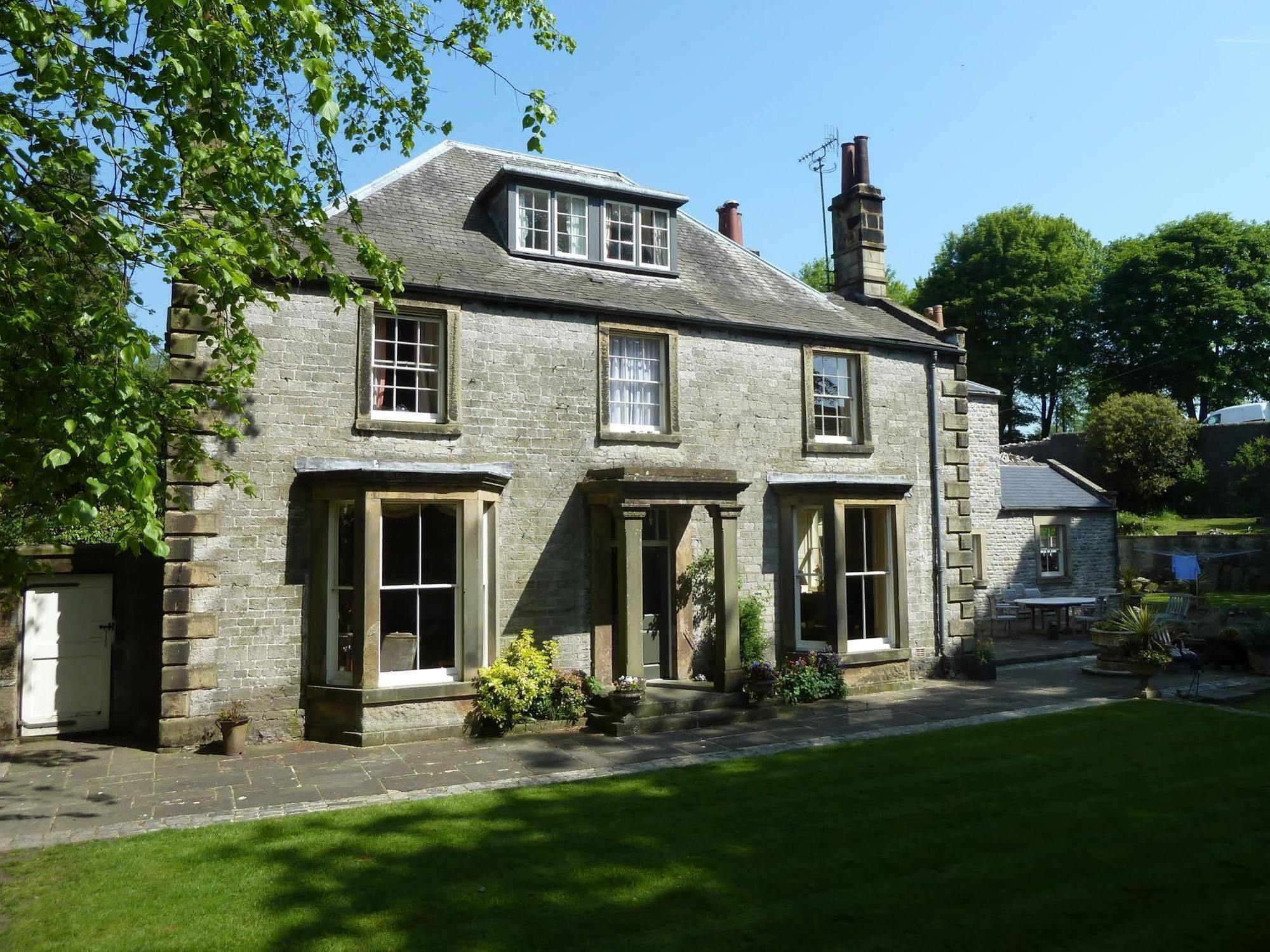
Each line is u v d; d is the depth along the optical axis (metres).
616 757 9.93
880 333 15.55
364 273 11.34
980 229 43.31
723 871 6.40
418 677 11.19
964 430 16.08
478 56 9.12
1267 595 25.98
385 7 8.78
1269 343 39.97
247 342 8.13
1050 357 41.69
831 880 6.23
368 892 6.03
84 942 5.29
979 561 22.08
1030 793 8.25
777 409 14.34
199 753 10.14
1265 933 5.36
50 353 6.47
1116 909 5.70
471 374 11.97
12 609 9.75
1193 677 14.08
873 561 15.09
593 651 12.39
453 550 11.69
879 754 9.87
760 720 11.95
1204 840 6.95
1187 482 34.38
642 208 14.84
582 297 12.88
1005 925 5.50
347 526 11.20
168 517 10.21
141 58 6.85
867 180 18.19
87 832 7.35
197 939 5.33
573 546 12.47
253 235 7.18
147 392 7.48
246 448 10.64
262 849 6.85
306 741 10.70
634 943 5.28
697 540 13.70
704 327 13.79
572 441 12.59
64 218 6.55
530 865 6.52
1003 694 13.65
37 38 6.06
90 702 11.29
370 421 11.22
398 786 8.75
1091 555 24.34
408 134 9.51
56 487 6.84
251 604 10.59
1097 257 47.03
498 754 10.10
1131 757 9.50
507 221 13.60
